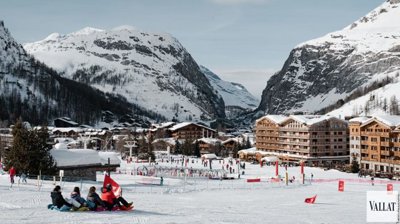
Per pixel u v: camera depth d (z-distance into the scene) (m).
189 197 56.47
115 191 33.06
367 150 162.00
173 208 36.94
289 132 192.88
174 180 93.44
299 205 49.34
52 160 74.06
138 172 113.81
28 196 42.22
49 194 44.78
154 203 42.22
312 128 182.38
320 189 78.56
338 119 186.75
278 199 57.91
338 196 64.12
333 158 184.50
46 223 25.31
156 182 85.19
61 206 30.84
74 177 76.81
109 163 84.94
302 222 31.47
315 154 183.12
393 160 151.62
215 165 153.75
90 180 79.56
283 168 145.12
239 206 44.50
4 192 45.41
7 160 71.69
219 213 34.44
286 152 194.00
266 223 29.48
